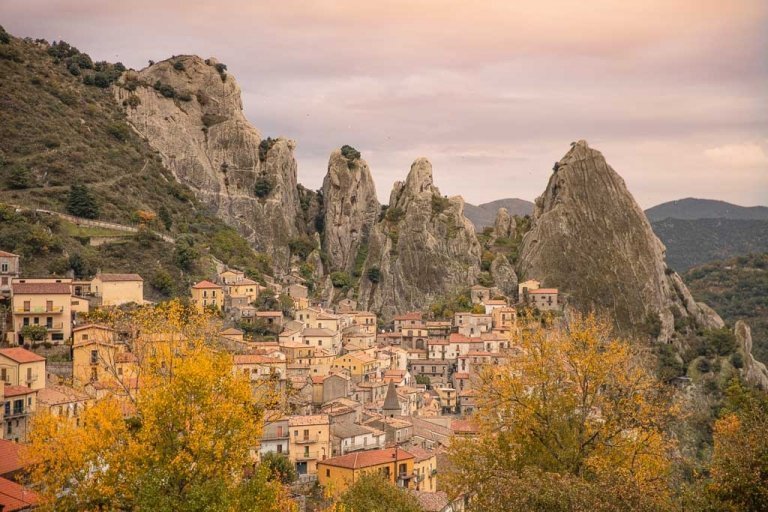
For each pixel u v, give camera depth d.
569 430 67.69
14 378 128.00
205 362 66.31
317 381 187.00
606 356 69.00
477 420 72.12
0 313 172.38
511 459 68.00
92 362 134.50
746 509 62.53
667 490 64.25
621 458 64.81
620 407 67.25
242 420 65.75
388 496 102.38
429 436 170.62
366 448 158.88
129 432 66.75
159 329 78.25
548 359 69.81
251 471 76.31
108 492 62.91
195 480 62.22
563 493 55.47
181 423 63.78
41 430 67.44
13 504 77.31
